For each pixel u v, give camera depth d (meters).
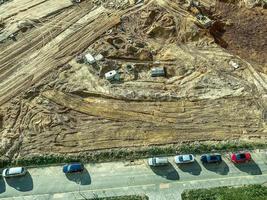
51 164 36.84
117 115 40.31
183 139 38.31
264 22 53.41
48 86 43.00
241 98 41.75
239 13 54.81
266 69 46.16
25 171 36.16
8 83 43.53
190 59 46.28
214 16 53.94
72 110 40.84
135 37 48.84
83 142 38.28
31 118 40.28
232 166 36.25
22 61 45.81
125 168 36.44
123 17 51.00
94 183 35.47
